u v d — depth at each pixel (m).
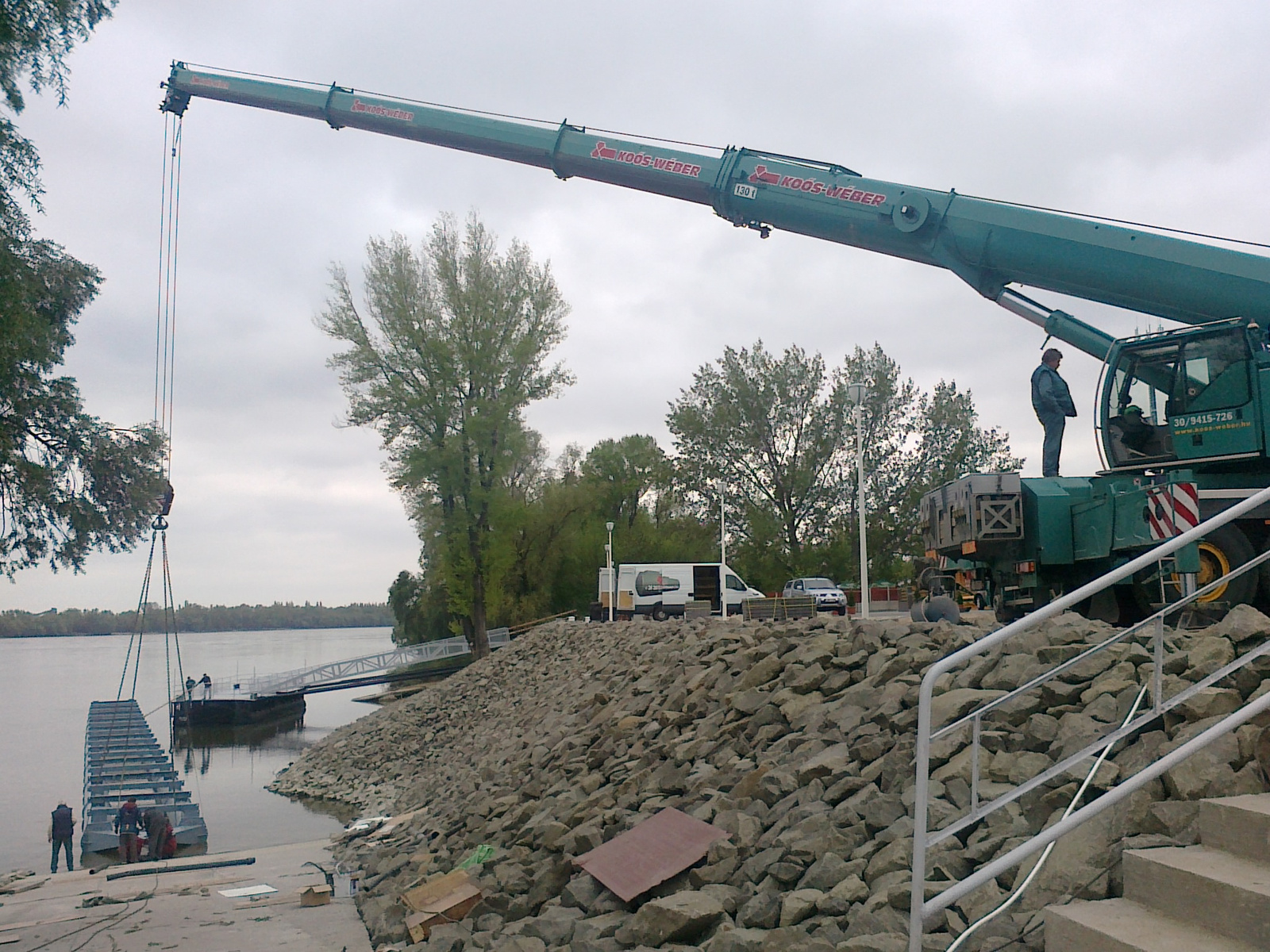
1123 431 12.84
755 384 56.12
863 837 6.16
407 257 44.81
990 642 4.43
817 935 5.36
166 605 15.79
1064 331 14.42
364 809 23.80
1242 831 4.04
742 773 8.30
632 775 9.63
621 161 17.23
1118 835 4.70
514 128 18.31
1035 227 13.75
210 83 20.64
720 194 16.20
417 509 45.78
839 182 15.24
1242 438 11.64
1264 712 4.85
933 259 14.80
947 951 4.41
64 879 15.32
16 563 14.29
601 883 7.71
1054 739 6.04
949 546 15.24
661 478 72.38
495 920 8.52
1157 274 12.79
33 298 13.06
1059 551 13.20
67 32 10.62
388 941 9.31
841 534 53.91
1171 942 3.61
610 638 24.11
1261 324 12.16
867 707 8.12
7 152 10.52
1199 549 11.10
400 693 49.03
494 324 45.34
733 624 15.69
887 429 55.19
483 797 14.13
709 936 6.13
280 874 14.55
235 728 44.97
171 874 15.25
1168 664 6.10
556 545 60.84
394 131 19.45
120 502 15.12
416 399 44.16
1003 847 5.21
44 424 14.45
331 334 44.53
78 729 53.47
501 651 33.75
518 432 45.06
